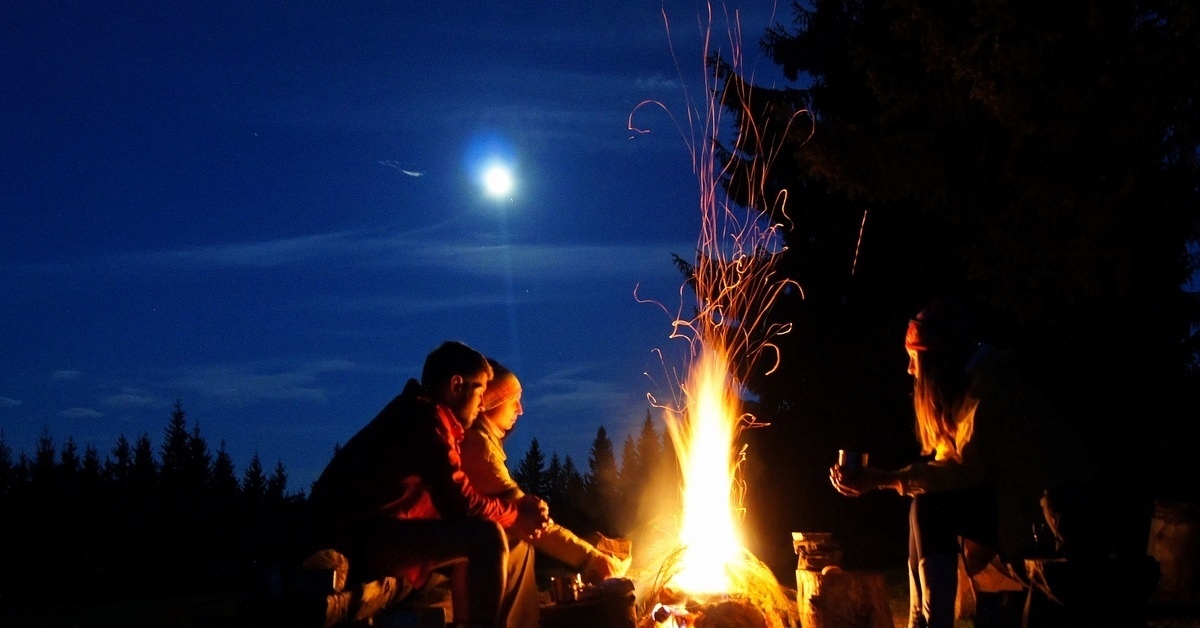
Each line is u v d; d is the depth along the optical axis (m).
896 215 14.41
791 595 4.55
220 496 12.58
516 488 4.19
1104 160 9.19
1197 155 9.30
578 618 3.79
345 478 3.69
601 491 14.95
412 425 3.71
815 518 14.70
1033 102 9.08
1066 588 3.06
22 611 9.36
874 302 14.79
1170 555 5.82
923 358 3.94
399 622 3.12
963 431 3.71
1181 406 11.14
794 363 15.20
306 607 3.05
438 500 3.70
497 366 4.44
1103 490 3.19
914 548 3.78
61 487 11.77
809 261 15.14
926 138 10.29
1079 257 9.41
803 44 15.34
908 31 9.68
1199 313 10.57
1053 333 10.77
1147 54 8.54
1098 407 11.01
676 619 3.93
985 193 10.14
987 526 3.58
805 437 14.93
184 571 11.82
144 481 13.26
